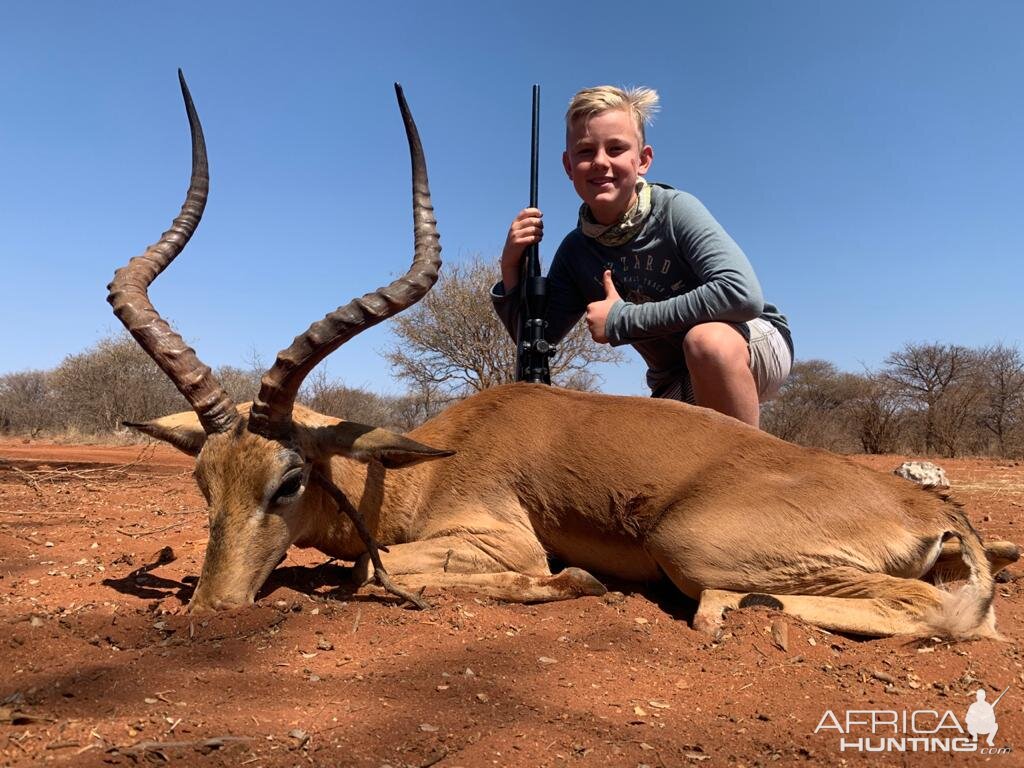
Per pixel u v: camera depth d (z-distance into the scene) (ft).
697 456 4.00
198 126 4.58
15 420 26.76
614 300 4.88
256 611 3.39
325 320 3.69
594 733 2.47
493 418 4.48
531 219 5.19
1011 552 4.04
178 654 2.94
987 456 20.26
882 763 2.39
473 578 4.04
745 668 3.10
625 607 3.82
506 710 2.59
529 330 5.10
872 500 3.75
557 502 4.23
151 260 4.17
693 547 3.82
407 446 3.85
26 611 3.60
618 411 4.28
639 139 5.02
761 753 2.43
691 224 4.79
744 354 4.65
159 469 10.44
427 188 4.20
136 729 2.28
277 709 2.48
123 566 4.63
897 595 3.54
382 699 2.61
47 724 2.30
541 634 3.37
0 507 6.77
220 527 3.66
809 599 3.60
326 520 4.30
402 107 4.19
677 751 2.40
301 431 3.88
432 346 22.44
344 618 3.45
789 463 3.88
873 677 3.05
